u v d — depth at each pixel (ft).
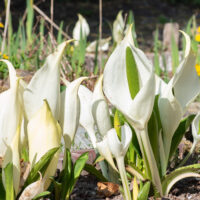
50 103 3.55
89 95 3.85
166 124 3.69
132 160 3.89
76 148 4.57
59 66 3.56
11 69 3.56
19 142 3.54
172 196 3.77
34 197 3.43
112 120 3.84
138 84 3.54
